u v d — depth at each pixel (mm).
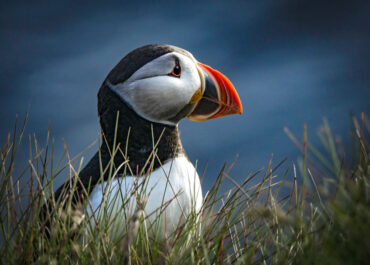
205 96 7551
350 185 4449
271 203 5715
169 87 6898
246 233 5926
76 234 6043
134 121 6926
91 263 5895
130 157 6789
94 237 5840
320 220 5359
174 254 5996
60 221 6188
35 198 5996
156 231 6051
